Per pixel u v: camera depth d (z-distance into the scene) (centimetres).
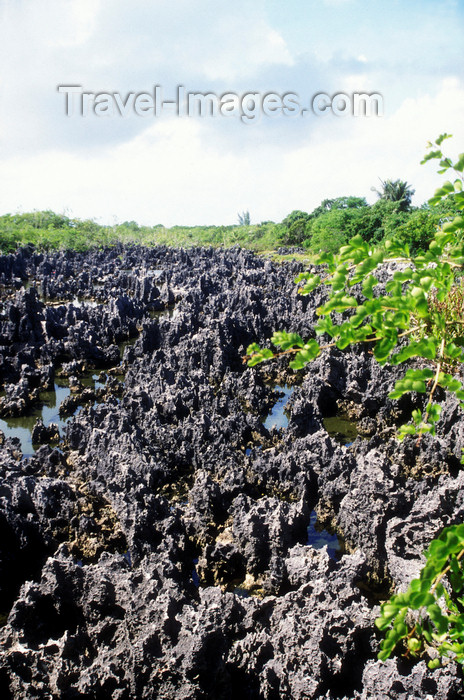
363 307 529
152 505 2230
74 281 8631
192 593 1956
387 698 1295
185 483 2734
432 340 541
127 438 2781
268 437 3216
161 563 1780
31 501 2327
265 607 1642
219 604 1608
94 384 4472
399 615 509
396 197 12112
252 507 2117
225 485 2461
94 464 2767
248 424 3253
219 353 4434
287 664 1428
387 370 3722
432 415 591
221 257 11712
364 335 544
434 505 2008
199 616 1423
